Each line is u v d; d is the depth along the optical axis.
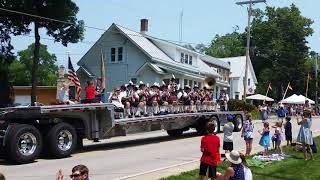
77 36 42.41
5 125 16.02
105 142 23.42
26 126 15.96
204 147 11.92
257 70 87.00
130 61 47.84
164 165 15.59
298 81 79.69
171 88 25.23
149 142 23.39
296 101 58.28
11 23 40.41
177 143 22.88
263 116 37.91
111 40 48.91
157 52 49.12
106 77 49.09
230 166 8.41
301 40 84.19
